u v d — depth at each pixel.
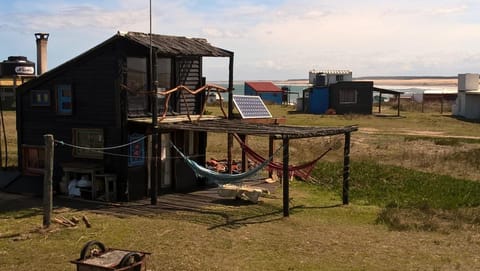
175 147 18.41
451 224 15.16
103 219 15.47
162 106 20.23
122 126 18.31
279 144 32.50
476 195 19.14
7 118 47.81
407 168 24.80
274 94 85.62
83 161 19.28
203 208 17.03
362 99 60.94
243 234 13.95
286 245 12.98
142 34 19.38
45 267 11.33
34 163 20.58
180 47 19.09
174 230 14.25
